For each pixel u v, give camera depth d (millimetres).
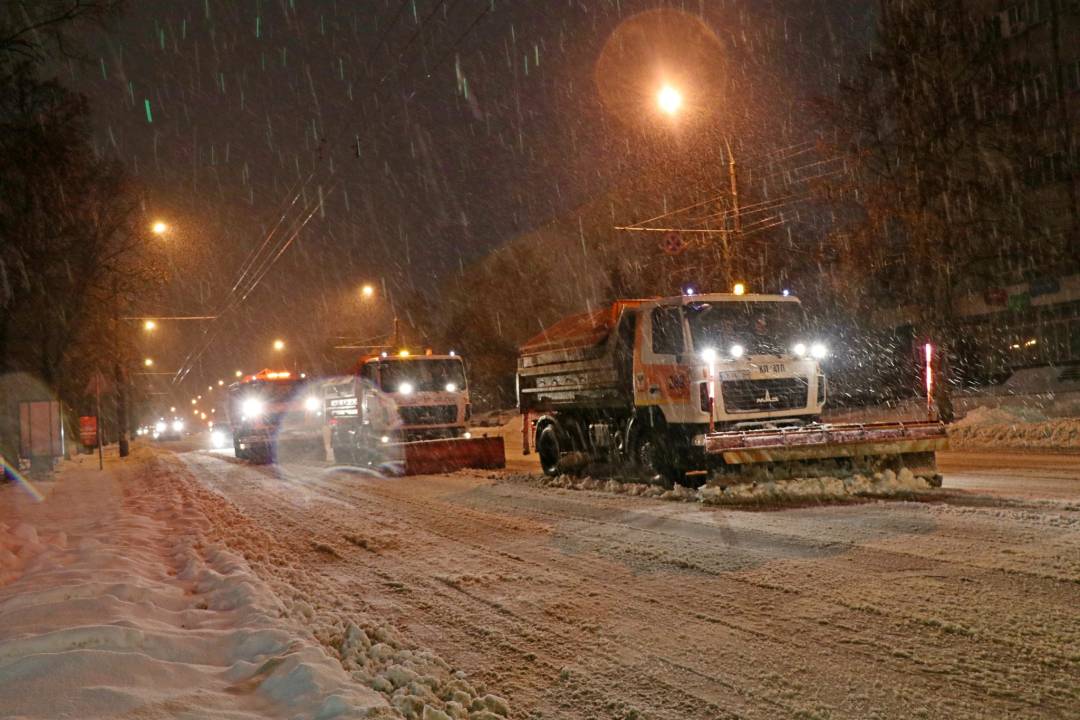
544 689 5105
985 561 7258
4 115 20297
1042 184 31781
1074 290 32281
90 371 36250
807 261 31703
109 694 4195
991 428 21938
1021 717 4312
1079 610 5855
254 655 5223
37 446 25281
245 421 30625
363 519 12438
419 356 22500
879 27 25656
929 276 26469
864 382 37344
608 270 40000
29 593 6723
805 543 8359
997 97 25031
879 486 11094
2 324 26906
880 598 6383
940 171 25078
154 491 18578
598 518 10750
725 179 30422
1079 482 12602
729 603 6562
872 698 4637
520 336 46625
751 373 12188
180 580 7910
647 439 13258
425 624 6590
